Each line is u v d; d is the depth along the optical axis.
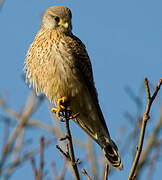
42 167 8.20
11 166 9.74
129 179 7.54
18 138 10.18
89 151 10.17
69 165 9.34
